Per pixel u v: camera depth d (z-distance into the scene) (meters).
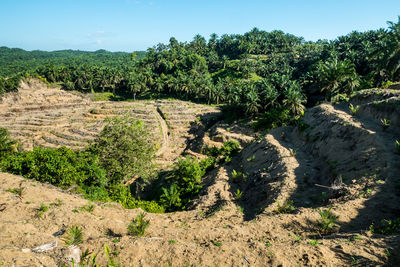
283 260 8.83
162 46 168.62
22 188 16.97
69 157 24.17
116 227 13.42
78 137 65.38
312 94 69.12
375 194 13.03
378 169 14.92
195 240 11.70
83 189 22.12
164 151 64.25
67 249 9.06
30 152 23.98
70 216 14.07
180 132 74.12
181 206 23.47
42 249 9.09
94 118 78.88
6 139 38.28
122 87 117.50
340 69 43.62
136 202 22.45
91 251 9.97
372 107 22.66
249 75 115.19
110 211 16.61
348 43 81.25
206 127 75.38
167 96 108.69
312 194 16.81
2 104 86.44
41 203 15.52
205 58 144.88
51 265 8.18
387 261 7.90
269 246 9.95
